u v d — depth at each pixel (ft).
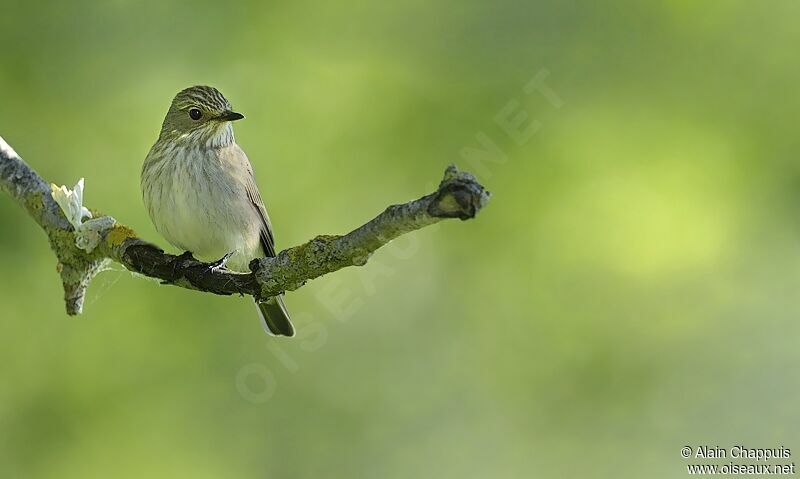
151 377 38.91
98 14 41.22
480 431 43.24
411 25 42.80
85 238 27.53
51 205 28.02
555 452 42.63
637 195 40.16
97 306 38.65
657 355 42.32
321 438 41.70
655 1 41.86
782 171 40.40
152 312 38.86
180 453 38.68
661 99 41.14
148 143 40.32
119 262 27.30
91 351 38.47
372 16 42.83
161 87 40.88
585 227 40.63
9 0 40.45
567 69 41.57
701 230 40.06
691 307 41.47
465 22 42.55
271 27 42.27
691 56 41.68
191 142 32.32
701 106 41.01
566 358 42.52
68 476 37.58
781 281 40.91
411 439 42.83
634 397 42.42
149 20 41.57
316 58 42.39
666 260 40.73
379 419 43.04
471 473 42.55
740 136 40.52
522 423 43.21
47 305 38.11
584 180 40.42
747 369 42.34
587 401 42.63
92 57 40.81
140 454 38.32
